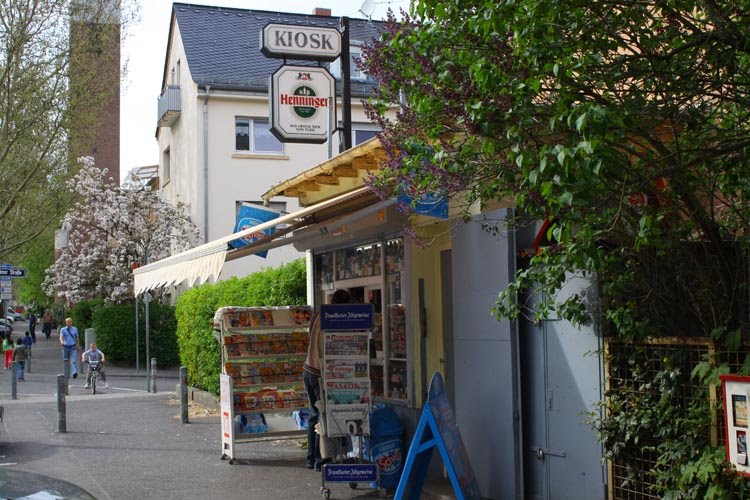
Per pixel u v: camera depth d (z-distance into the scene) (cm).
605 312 670
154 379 2247
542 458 756
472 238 833
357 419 896
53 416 1659
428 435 764
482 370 816
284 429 1235
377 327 1069
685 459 589
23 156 2784
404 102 684
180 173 3366
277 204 3080
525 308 768
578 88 535
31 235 3056
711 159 530
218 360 1700
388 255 1045
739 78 543
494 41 556
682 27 550
